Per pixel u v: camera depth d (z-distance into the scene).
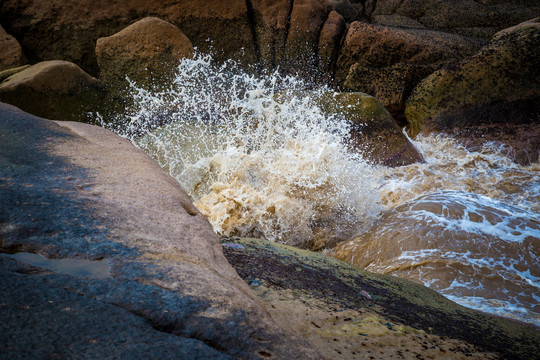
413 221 4.40
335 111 7.39
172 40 8.17
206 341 1.21
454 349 2.03
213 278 1.47
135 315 1.22
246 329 1.27
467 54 9.62
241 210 4.94
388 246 4.22
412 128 8.58
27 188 1.76
